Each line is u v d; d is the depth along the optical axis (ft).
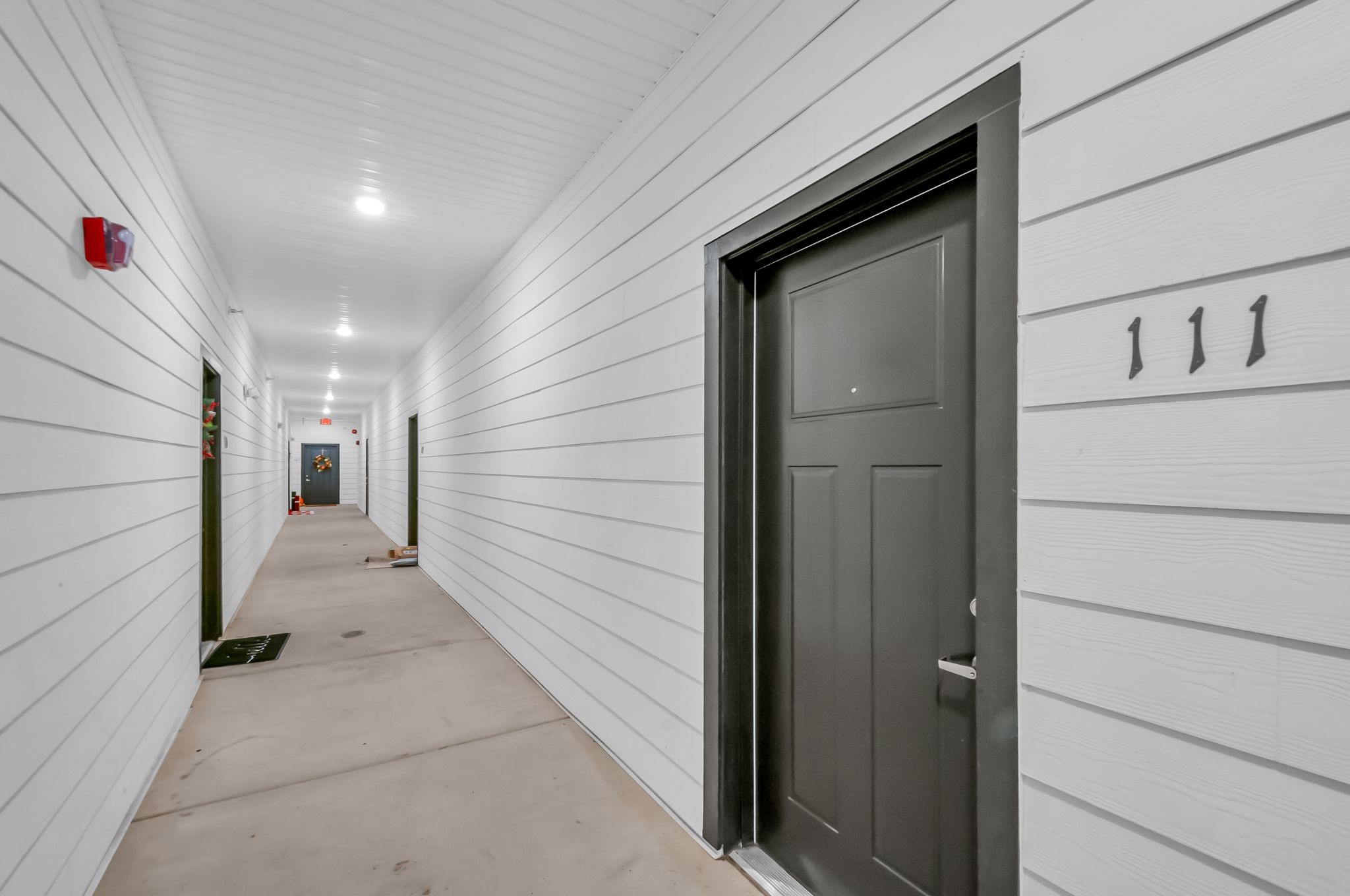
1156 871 3.08
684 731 6.84
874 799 5.11
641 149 7.84
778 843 6.14
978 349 3.92
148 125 7.86
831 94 5.03
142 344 7.53
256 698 10.57
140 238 7.44
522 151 9.07
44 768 4.76
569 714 9.91
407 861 6.22
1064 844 3.46
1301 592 2.64
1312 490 2.60
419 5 6.18
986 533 3.86
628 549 8.09
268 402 28.35
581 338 9.53
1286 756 2.67
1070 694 3.44
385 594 19.33
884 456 5.04
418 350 25.02
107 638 6.18
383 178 9.91
